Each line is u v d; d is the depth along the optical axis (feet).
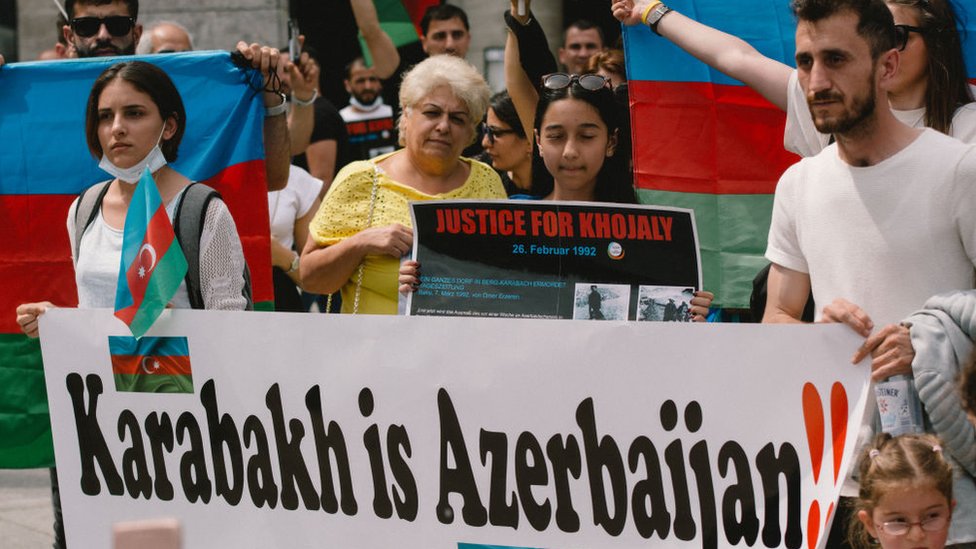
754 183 18.10
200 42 40.65
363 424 14.05
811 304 16.39
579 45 29.96
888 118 13.38
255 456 14.42
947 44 15.26
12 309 18.83
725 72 17.11
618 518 13.46
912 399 13.16
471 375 13.71
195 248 15.33
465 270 15.03
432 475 13.88
